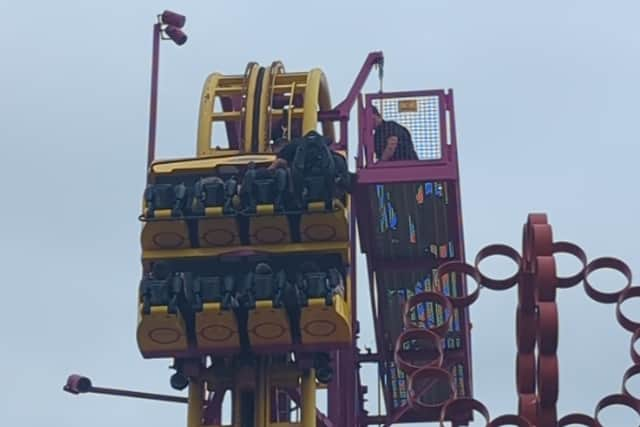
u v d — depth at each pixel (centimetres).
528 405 2241
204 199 2761
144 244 2805
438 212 2998
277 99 3102
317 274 2714
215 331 2756
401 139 2984
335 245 2767
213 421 2873
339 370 3053
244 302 2717
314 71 3061
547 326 2194
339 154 2798
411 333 2223
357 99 3045
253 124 2981
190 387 2850
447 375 2183
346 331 2739
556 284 2222
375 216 3016
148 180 2870
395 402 3200
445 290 3086
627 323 2241
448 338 3106
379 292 3131
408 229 3031
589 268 2264
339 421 3014
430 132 2988
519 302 2266
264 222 2750
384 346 3142
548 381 2181
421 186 2969
